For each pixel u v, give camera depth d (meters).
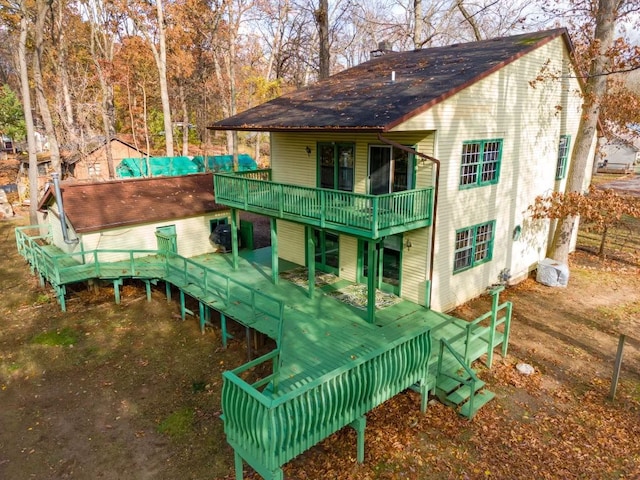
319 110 11.77
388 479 6.87
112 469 7.52
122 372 10.53
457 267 12.52
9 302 14.46
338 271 14.06
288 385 8.06
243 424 6.00
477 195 12.41
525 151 13.91
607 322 12.19
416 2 21.55
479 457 7.29
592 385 9.27
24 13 21.33
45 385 10.08
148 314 13.55
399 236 12.02
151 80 42.00
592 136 14.73
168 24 30.92
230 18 29.97
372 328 10.50
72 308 13.97
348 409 6.68
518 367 9.78
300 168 14.40
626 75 23.17
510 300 13.66
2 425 8.74
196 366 10.69
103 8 32.25
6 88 42.28
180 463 7.61
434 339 10.17
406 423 8.15
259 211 12.73
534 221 15.48
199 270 14.61
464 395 8.71
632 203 14.59
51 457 7.86
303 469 7.13
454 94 10.51
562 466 7.07
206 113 44.91
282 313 9.70
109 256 15.45
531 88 13.34
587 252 18.86
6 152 50.19
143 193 17.05
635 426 8.01
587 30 15.52
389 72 14.21
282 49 37.31
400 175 11.64
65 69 31.41
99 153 33.78
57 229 17.16
